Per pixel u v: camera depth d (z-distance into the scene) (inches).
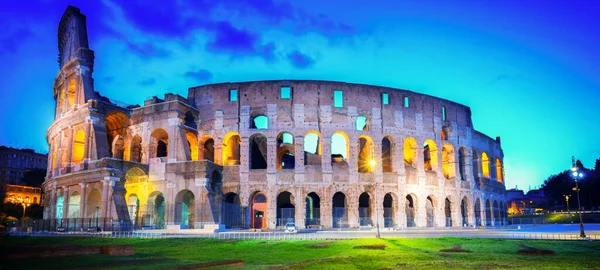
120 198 2810.0
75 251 1336.1
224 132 3184.1
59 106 3624.5
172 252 1549.0
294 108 3174.2
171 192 2965.1
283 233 2325.3
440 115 3595.0
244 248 1646.2
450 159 3649.1
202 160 2920.8
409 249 1518.2
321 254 1427.2
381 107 3304.6
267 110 3174.2
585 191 6702.8
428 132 3476.9
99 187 2856.8
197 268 1086.4
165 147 3511.3
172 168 2994.6
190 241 1903.3
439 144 3528.5
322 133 3157.0
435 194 3412.9
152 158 3090.6
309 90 3211.1
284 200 3366.1
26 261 1144.8
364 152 3516.2
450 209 3560.5
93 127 3021.7
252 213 3122.5
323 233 2317.9
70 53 3501.5
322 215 3058.6
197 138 3238.2
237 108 3203.7
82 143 3235.7
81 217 2893.7
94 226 2746.1
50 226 2851.9
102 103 3100.4
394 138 3304.6
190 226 2960.1
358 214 3105.3
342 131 3184.1
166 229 2674.7
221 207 2992.1
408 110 3417.8
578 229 2851.9
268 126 3157.0
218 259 1311.5
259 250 1573.6
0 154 6973.4
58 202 3238.2
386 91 3356.3
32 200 6235.2
